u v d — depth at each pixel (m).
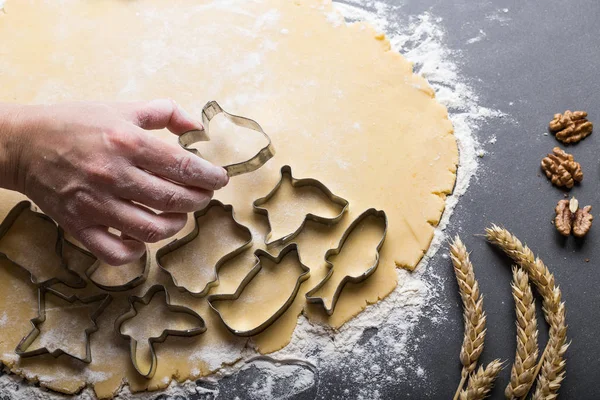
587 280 0.56
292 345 0.54
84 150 0.51
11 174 0.53
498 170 0.59
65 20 0.64
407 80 0.61
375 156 0.59
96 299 0.55
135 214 0.51
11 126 0.52
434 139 0.59
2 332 0.54
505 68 0.63
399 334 0.55
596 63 0.63
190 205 0.52
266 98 0.61
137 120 0.54
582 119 0.61
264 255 0.56
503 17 0.65
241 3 0.64
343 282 0.54
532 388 0.54
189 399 0.53
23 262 0.56
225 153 0.58
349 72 0.61
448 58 0.63
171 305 0.54
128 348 0.54
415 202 0.57
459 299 0.55
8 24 0.64
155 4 0.64
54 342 0.54
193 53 0.62
